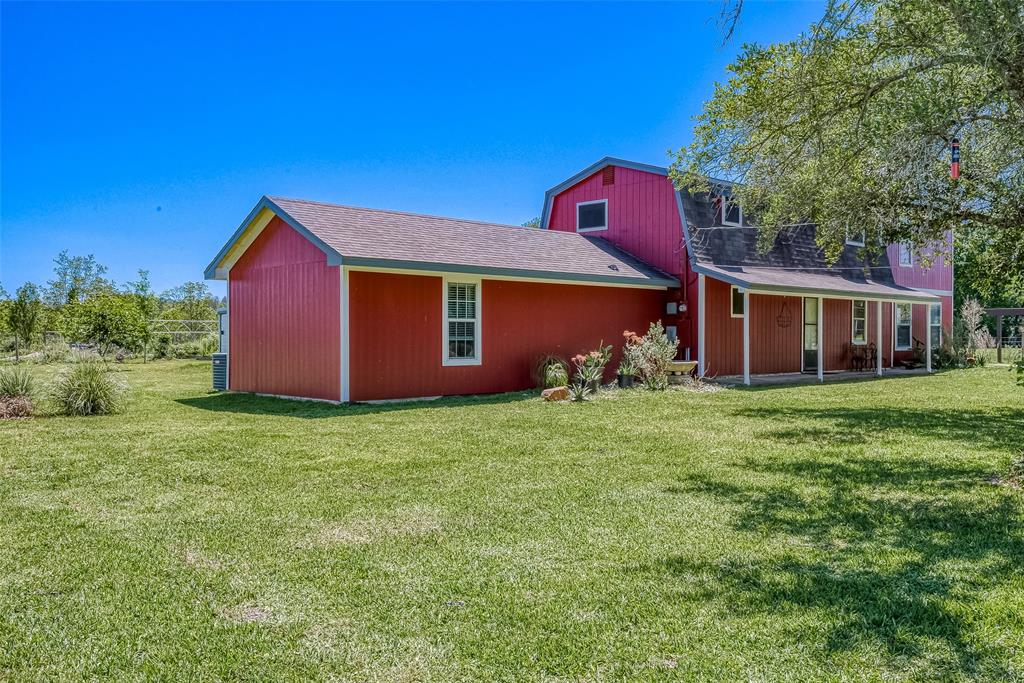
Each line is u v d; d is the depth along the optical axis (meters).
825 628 2.98
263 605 3.27
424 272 11.90
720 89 8.58
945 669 2.63
